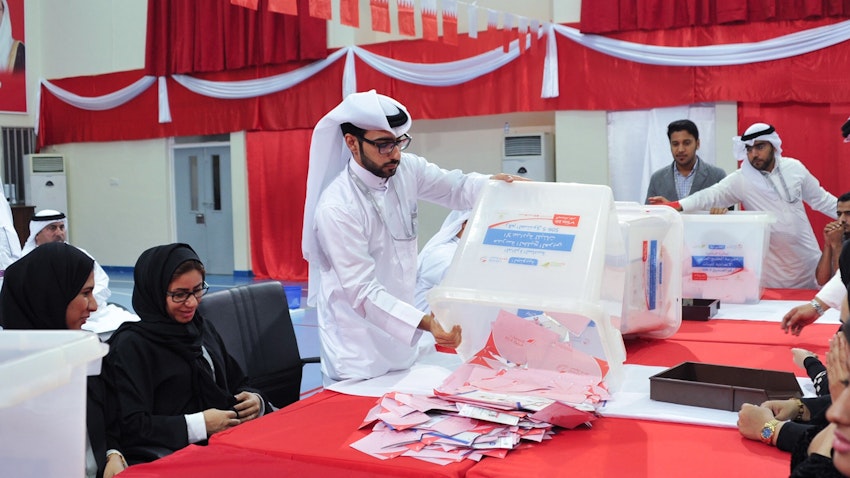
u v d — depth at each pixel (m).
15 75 11.04
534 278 1.96
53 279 1.91
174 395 2.09
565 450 1.58
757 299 3.34
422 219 9.20
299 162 9.33
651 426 1.73
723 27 6.85
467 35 8.03
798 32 6.59
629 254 2.42
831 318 2.97
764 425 1.59
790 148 6.83
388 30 4.62
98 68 10.81
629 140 7.51
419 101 8.35
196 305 2.12
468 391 1.83
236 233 9.90
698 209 4.12
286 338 2.70
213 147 10.23
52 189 11.02
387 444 1.61
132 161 10.78
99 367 1.17
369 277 2.19
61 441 1.05
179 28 9.70
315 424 1.80
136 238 10.88
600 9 7.26
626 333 2.56
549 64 7.61
